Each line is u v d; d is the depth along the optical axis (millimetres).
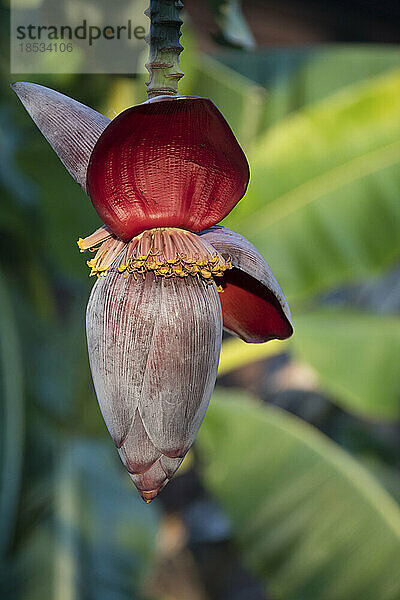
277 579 2836
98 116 1417
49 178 2900
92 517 2908
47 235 3082
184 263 1382
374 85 3090
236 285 1480
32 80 2859
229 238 1411
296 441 2975
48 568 2758
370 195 3033
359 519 2777
